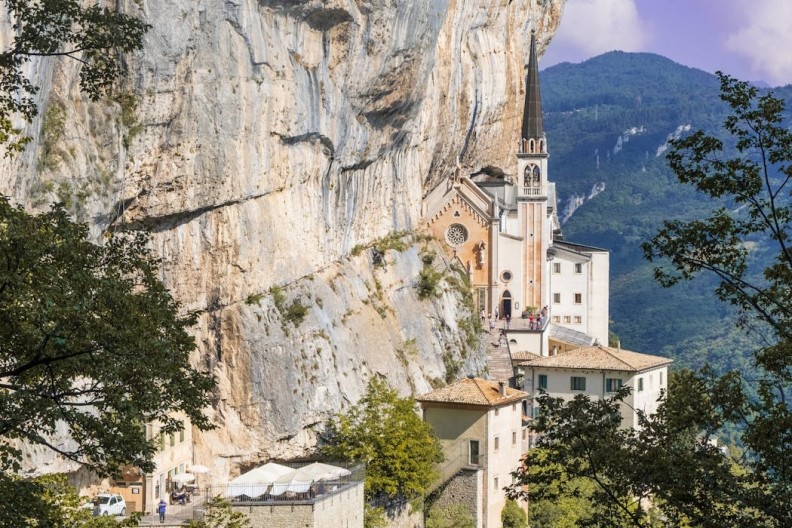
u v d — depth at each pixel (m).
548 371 153.12
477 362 154.62
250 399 108.56
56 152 85.31
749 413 49.25
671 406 50.44
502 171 196.50
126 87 93.56
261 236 111.81
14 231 41.75
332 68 120.88
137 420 43.72
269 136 111.81
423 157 163.88
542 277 186.38
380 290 140.00
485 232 184.75
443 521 119.69
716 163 49.53
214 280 107.44
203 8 100.31
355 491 101.00
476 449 123.06
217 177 104.38
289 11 112.12
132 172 95.75
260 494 93.56
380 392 117.75
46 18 47.19
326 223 127.69
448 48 163.38
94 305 43.12
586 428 50.62
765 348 49.12
